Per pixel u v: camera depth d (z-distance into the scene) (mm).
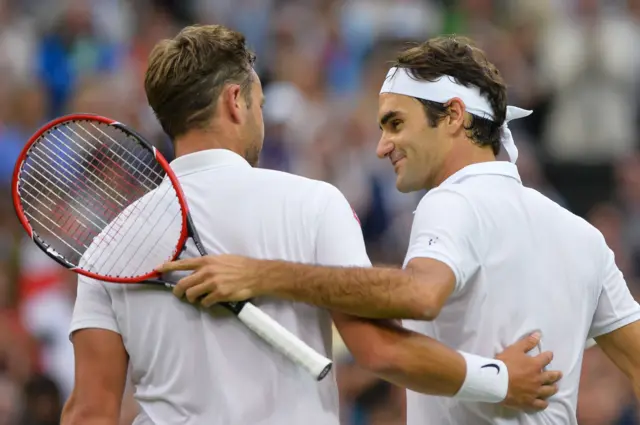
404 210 39188
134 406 28234
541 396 15219
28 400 30500
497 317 15352
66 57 46406
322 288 14430
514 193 15844
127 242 15312
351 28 48406
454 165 16062
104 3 49531
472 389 14758
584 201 41469
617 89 44875
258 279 14492
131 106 41938
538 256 15617
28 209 28297
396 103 16219
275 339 14484
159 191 15406
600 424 29000
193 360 14875
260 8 51250
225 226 14984
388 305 14383
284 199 15047
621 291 16344
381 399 29609
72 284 36094
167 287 14930
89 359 15180
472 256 15141
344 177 40281
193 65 15219
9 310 34812
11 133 41656
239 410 14656
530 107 44781
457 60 16078
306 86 45031
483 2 49375
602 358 29344
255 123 15656
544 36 47281
